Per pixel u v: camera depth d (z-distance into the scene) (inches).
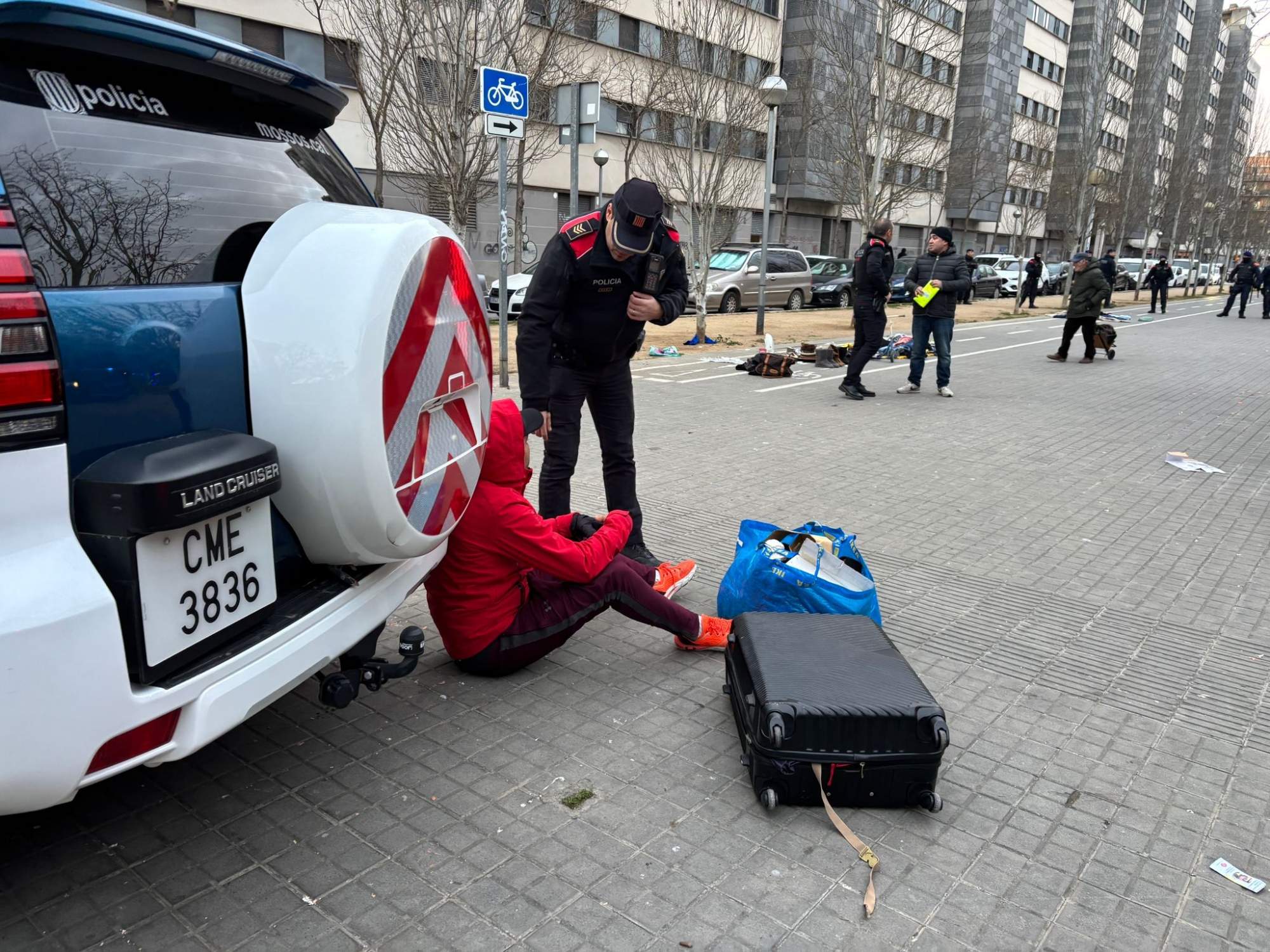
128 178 79.1
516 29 512.7
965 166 1510.8
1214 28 1952.5
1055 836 103.4
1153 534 218.2
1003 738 124.6
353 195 113.1
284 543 90.2
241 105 96.0
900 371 519.8
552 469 175.6
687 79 757.9
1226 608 172.9
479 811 104.3
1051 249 2466.8
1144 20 1669.5
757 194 1461.6
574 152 426.0
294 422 83.0
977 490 255.0
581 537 145.8
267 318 82.4
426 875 93.1
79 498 66.9
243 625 81.2
